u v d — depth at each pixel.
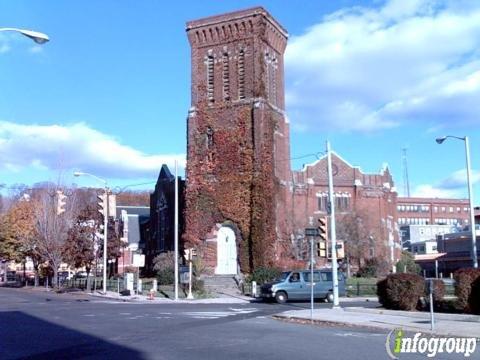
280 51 58.34
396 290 24.45
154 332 17.45
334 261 27.28
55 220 58.28
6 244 71.00
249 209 50.97
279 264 50.16
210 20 55.12
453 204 140.50
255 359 12.10
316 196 65.94
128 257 74.31
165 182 65.69
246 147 52.00
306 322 21.11
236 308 29.33
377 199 68.62
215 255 51.31
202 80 54.94
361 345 14.45
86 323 20.52
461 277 22.44
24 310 27.31
